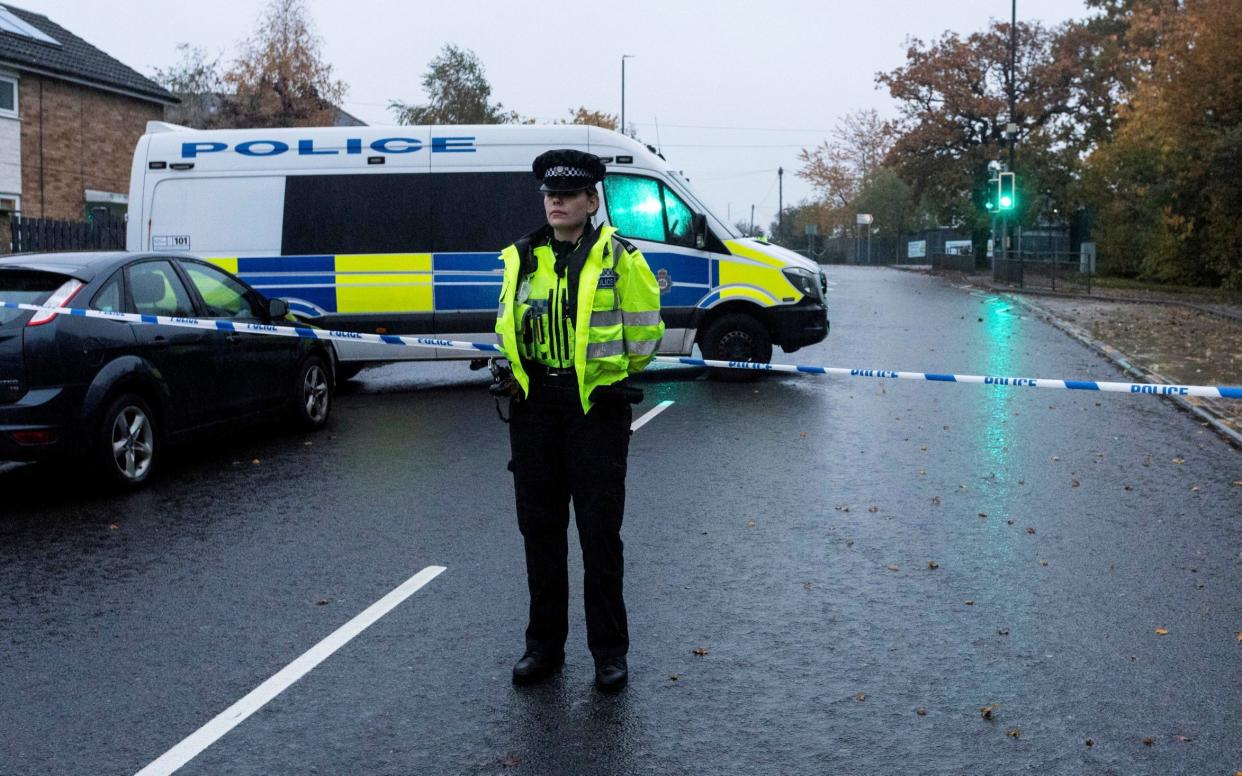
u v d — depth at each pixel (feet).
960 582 19.20
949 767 12.66
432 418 35.91
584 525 14.76
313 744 13.30
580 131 41.96
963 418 35.53
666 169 42.34
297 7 130.72
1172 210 107.65
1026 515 23.70
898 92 168.25
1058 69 159.02
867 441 31.65
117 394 25.90
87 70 92.32
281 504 24.71
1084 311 81.10
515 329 14.67
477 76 156.46
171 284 28.66
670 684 14.94
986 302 90.63
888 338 60.70
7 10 94.94
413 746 13.23
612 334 14.47
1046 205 159.84
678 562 20.33
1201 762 12.78
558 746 13.20
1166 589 18.83
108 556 20.94
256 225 41.75
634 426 33.81
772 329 43.16
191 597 18.57
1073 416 36.09
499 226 41.70
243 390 30.19
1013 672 15.31
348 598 18.44
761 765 12.72
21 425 23.94
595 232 14.69
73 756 13.06
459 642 16.48
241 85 130.00
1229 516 23.62
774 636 16.65
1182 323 70.64
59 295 24.95
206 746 13.29
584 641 16.56
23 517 23.93
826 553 20.90
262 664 15.71
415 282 41.65
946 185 166.91
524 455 14.97
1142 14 151.84
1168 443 31.71
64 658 15.99
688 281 42.34
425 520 23.27
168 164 41.93
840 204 257.96
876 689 14.76
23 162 86.69
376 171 41.73
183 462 29.37
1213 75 98.17
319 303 41.78
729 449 30.42
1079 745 13.19
